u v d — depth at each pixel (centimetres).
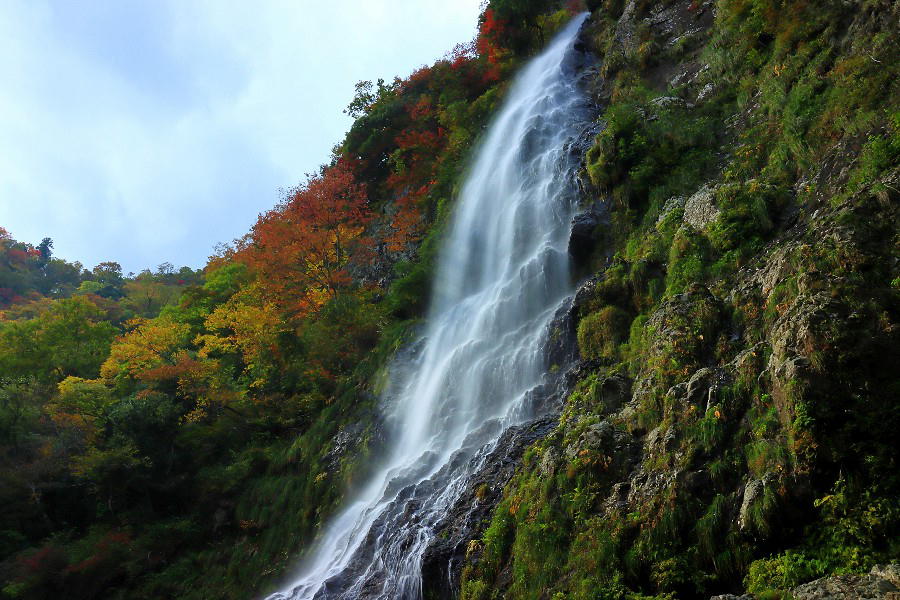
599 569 903
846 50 1464
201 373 2859
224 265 4625
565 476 1077
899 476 733
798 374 819
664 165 1781
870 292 866
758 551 789
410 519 1410
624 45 2656
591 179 1955
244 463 2458
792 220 1255
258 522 2153
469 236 2545
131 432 2719
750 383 916
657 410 1066
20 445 2948
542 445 1245
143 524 2505
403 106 3825
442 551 1201
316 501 1998
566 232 2034
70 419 2906
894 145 1074
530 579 1006
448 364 1969
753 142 1577
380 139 3738
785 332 880
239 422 2708
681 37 2362
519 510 1128
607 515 965
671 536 864
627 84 2417
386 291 2912
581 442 1109
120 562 2297
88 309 4525
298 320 2914
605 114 2217
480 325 2048
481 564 1113
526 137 2542
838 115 1319
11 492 2644
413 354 2242
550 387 1511
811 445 780
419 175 3294
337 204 3203
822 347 821
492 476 1317
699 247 1355
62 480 2764
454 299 2439
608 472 1039
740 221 1307
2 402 3055
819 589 665
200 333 3747
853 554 708
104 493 2636
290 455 2281
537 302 1916
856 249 927
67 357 3903
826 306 866
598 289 1575
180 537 2339
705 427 918
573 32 3328
